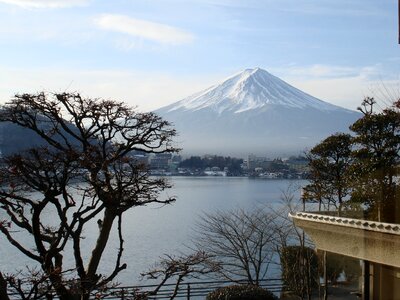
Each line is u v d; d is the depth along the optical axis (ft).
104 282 32.04
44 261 31.73
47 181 33.60
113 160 35.42
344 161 52.11
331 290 42.27
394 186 39.32
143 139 38.88
